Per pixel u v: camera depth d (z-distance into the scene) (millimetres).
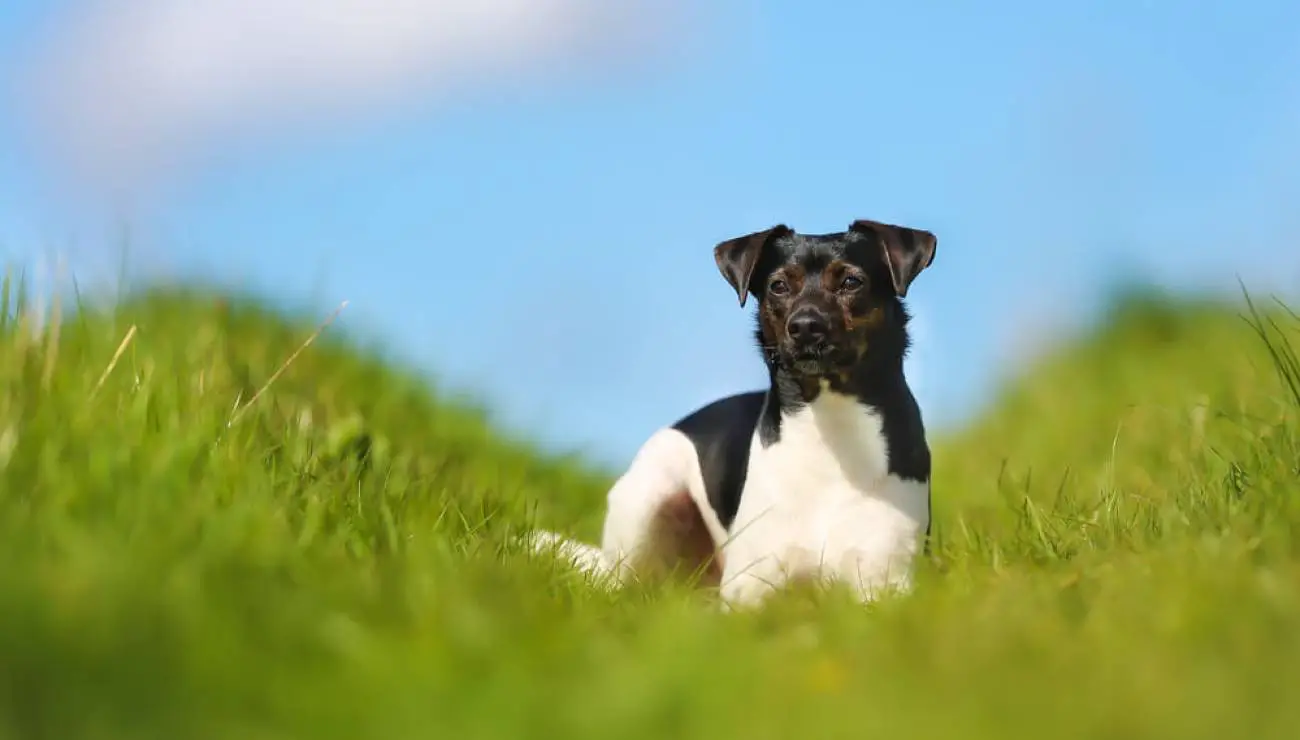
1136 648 3586
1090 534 5629
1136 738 2922
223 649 3264
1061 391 12016
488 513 6438
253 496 4586
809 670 3684
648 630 4188
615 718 3084
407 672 3299
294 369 8750
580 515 9359
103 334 6031
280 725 3025
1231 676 3246
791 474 6039
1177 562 4414
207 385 5703
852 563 5887
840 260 5926
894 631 3990
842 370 5828
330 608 3793
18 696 2912
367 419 8422
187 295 9414
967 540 6008
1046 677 3346
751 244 6156
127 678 3055
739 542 6164
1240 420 7004
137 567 3566
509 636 3762
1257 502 5301
